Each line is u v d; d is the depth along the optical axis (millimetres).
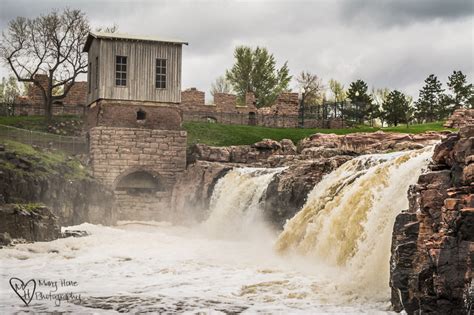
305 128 77312
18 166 49625
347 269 28312
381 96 117125
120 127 62438
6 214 39812
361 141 55562
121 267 32062
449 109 96688
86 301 24234
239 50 117500
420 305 19891
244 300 24109
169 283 27625
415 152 31438
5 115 76250
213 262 32688
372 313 21516
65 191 52281
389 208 28953
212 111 81438
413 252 20688
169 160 63125
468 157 19750
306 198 40219
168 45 64188
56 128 71500
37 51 75750
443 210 19828
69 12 76312
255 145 62500
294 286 26016
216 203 52500
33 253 36094
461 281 18625
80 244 39188
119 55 63156
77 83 79562
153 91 63656
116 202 59656
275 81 117375
